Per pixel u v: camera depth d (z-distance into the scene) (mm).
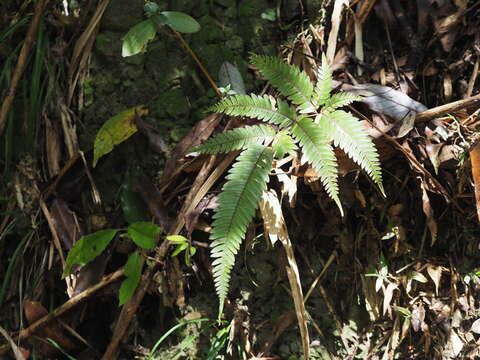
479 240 478
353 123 403
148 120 483
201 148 405
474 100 446
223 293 362
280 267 478
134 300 451
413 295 487
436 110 456
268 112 418
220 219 373
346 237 488
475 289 481
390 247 488
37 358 461
